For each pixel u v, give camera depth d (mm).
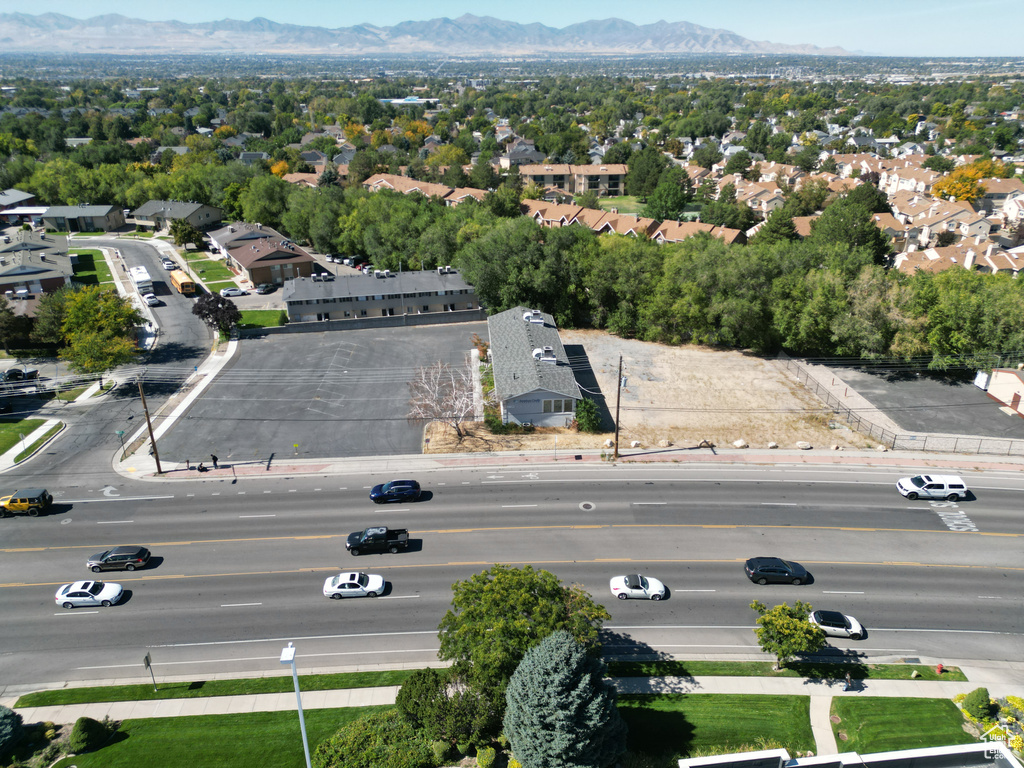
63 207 137250
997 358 61531
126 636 35938
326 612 37375
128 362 69500
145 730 30266
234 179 138625
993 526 44344
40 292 88812
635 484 49375
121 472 51469
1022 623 36312
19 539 43688
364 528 44500
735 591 38719
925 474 50250
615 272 79688
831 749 28766
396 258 102125
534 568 40406
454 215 105188
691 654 34469
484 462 52656
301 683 32812
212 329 81500
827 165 182875
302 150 192875
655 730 29844
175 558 41750
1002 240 120375
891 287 68000
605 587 38938
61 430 57938
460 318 84688
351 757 27859
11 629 36406
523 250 84312
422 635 35719
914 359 68125
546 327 72125
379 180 151875
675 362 71812
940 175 158625
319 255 115250
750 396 63656
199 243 120562
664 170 169500
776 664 33844
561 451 54219
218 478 50562
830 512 45875
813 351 73250
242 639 35594
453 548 42375
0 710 29344
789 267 75125
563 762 25109
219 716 30984
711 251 75562
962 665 33688
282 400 63094
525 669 25938
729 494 48062
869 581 39406
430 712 28359
